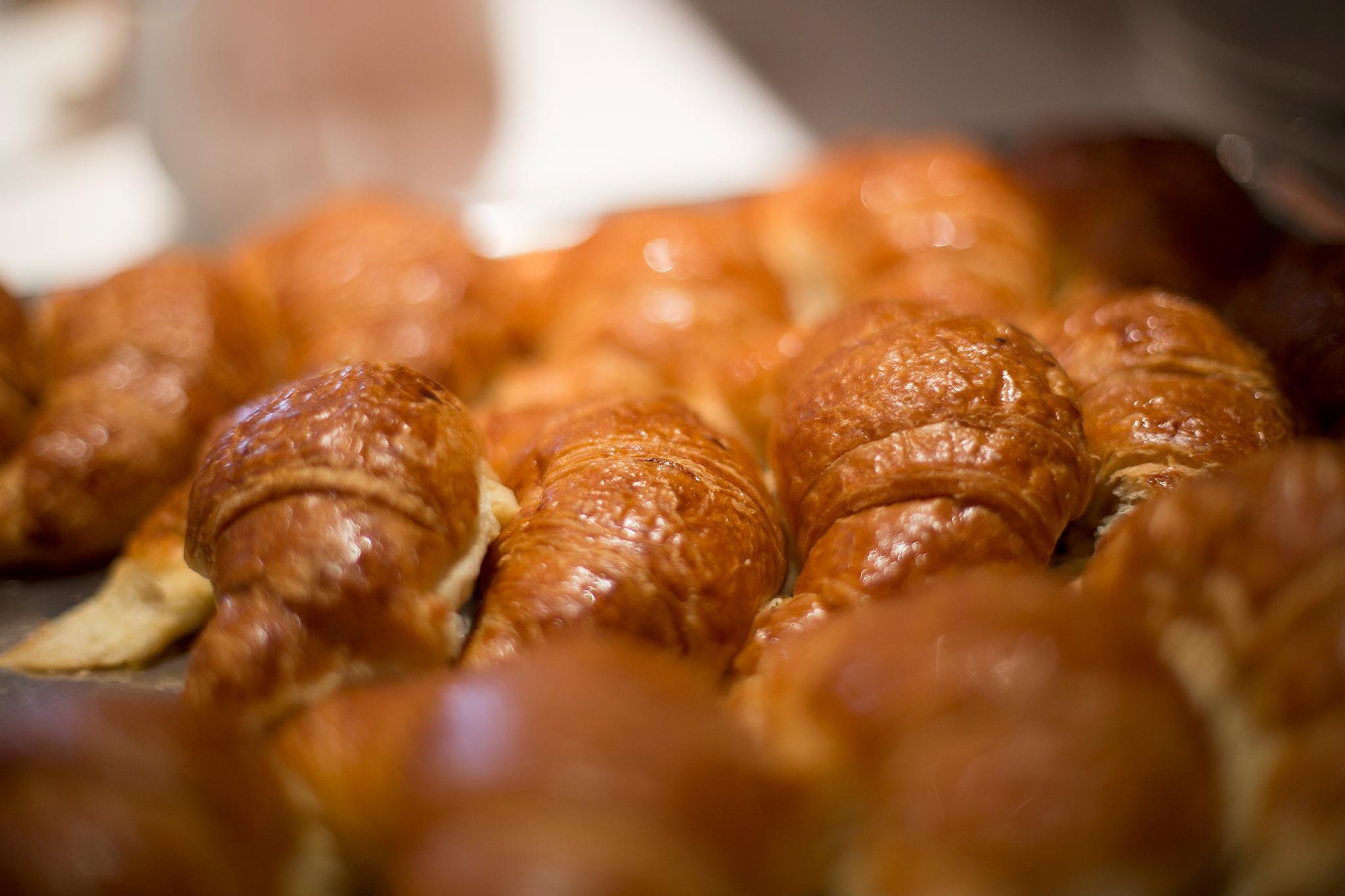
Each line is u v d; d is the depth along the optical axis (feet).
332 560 1.02
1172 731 0.91
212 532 1.06
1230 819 0.92
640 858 0.87
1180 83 2.27
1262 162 1.73
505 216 1.69
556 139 2.35
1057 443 1.11
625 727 0.90
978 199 1.52
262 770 0.95
